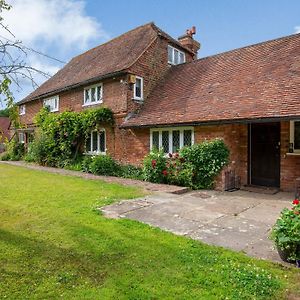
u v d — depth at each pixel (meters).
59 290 3.48
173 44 17.53
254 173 11.48
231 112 10.40
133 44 17.42
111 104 15.86
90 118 15.70
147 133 13.99
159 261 4.25
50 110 22.06
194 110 12.00
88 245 4.82
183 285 3.59
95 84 17.05
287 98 9.58
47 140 19.27
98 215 6.67
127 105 14.85
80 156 18.05
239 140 11.56
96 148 17.11
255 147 11.41
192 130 11.99
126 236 5.25
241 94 11.24
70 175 14.24
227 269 4.00
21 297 3.33
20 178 13.05
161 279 3.73
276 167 10.86
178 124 11.69
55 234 5.34
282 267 4.12
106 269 4.00
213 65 14.86
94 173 14.72
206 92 12.88
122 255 4.45
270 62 12.29
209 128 11.36
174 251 4.60
